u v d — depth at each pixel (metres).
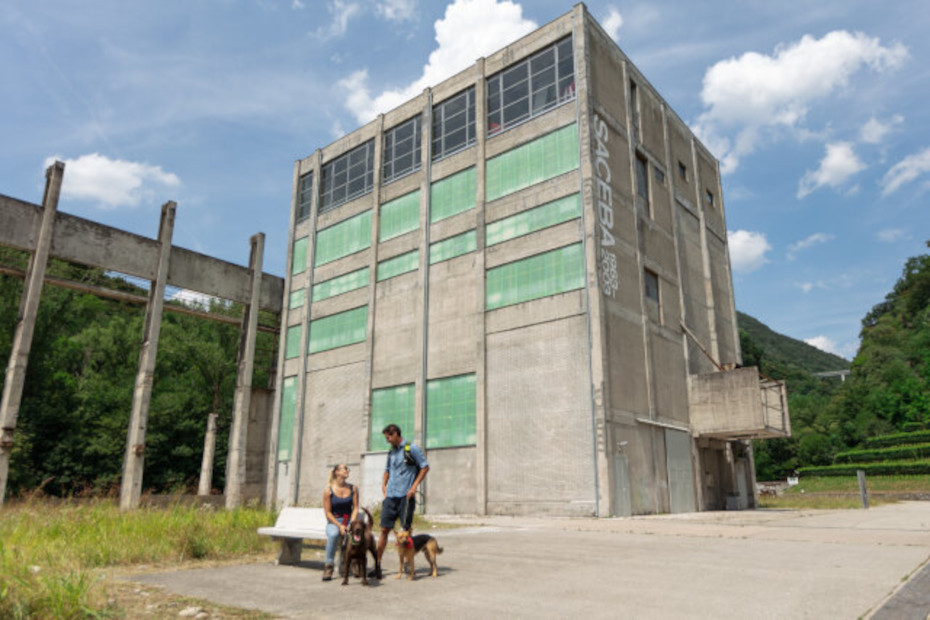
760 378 29.47
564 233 26.19
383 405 31.77
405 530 7.82
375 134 36.75
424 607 5.95
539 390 25.33
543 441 24.69
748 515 21.27
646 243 29.25
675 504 26.42
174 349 50.62
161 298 32.81
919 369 82.44
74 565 8.07
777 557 9.23
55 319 43.16
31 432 38.94
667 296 30.27
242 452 35.53
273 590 6.93
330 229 38.53
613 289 25.73
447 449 28.00
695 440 29.17
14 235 28.12
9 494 35.25
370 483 30.66
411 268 32.44
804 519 18.05
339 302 36.34
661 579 7.40
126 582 7.20
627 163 29.11
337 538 7.84
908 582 6.72
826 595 6.15
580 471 23.33
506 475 25.48
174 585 7.18
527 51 29.59
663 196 32.16
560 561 9.20
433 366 29.69
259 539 10.98
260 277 38.56
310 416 35.84
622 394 24.72
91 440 41.16
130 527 10.73
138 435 30.09
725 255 38.28
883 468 50.97
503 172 29.30
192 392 50.19
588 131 26.47
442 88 33.47
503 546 11.36
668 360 28.94
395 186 34.78
